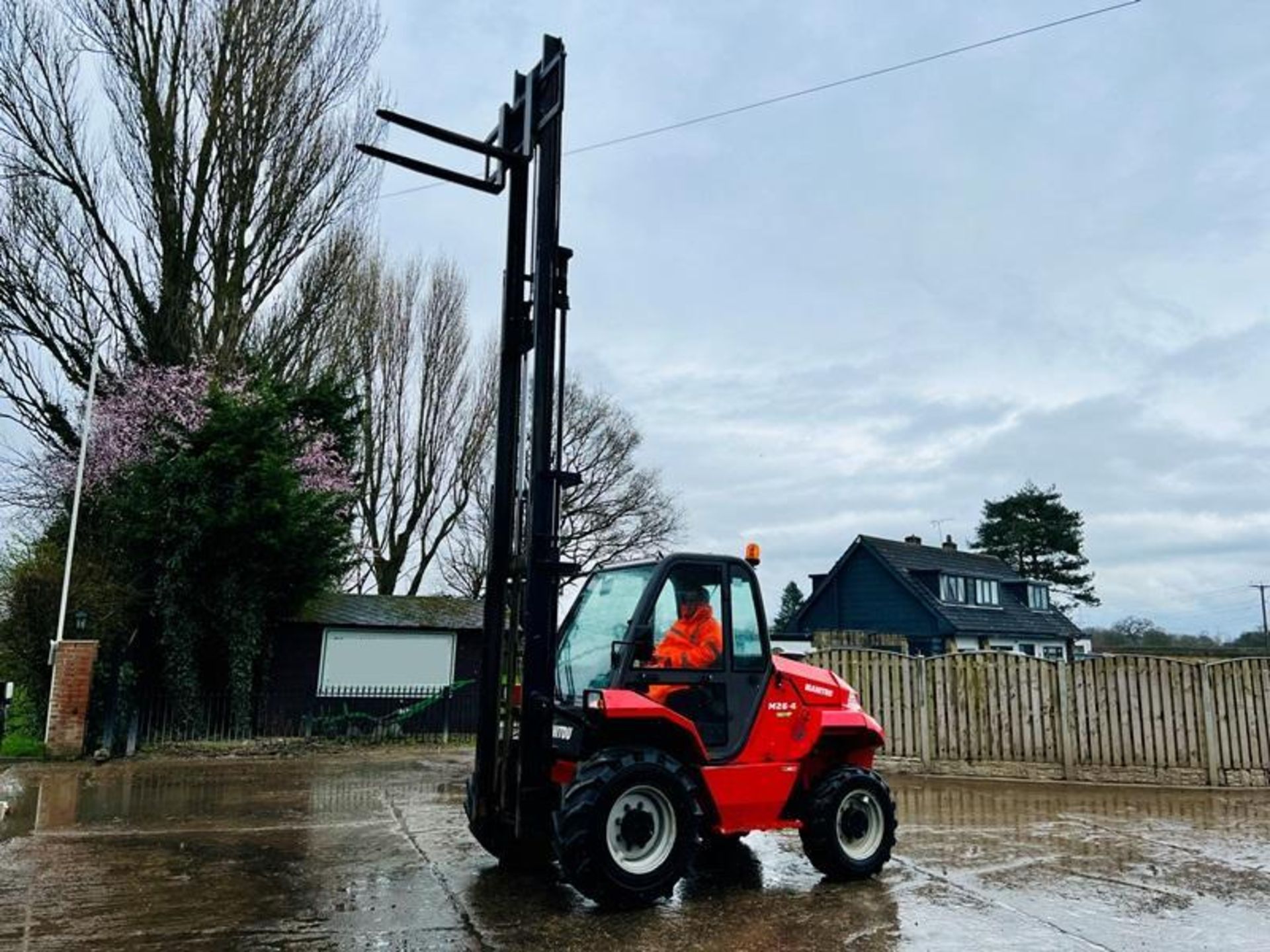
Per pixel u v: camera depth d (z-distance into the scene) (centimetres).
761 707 589
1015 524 4722
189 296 1723
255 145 1775
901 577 3247
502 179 663
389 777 1114
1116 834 779
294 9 1803
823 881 592
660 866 517
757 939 462
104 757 1244
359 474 2006
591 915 500
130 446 1537
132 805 883
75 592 1370
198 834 733
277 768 1198
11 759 1218
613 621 611
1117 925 498
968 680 1220
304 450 1714
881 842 610
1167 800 995
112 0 1666
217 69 1753
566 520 2886
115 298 1675
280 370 1834
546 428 578
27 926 473
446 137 621
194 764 1247
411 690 1714
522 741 558
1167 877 612
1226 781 1105
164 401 1588
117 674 1303
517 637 602
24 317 1598
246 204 1777
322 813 842
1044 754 1173
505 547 630
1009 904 539
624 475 3088
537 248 599
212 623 1485
